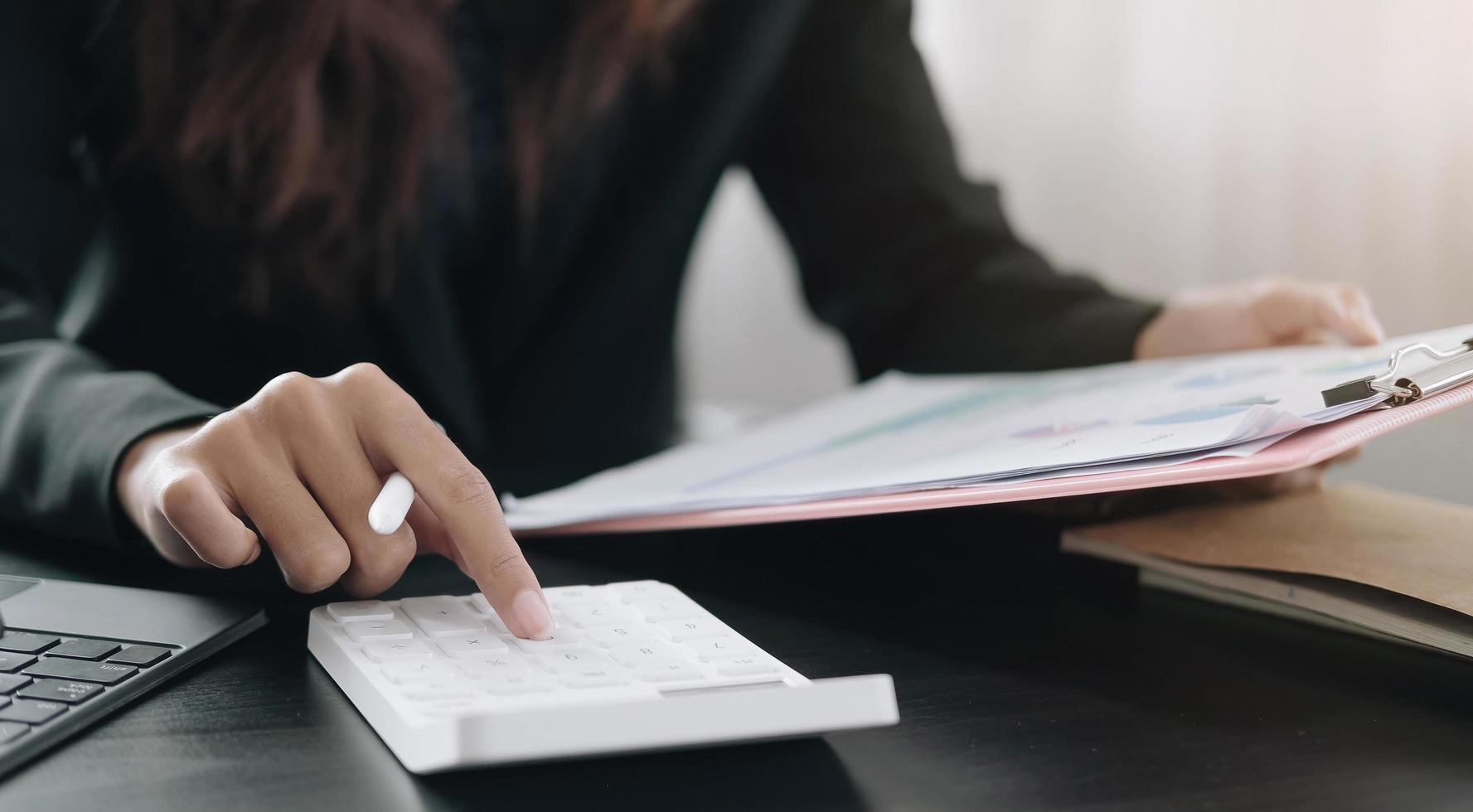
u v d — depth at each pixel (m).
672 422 1.12
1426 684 0.36
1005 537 0.56
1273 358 0.53
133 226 0.81
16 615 0.39
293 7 0.73
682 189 0.99
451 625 0.36
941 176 0.99
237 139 0.75
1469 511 0.46
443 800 0.27
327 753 0.29
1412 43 1.20
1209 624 0.43
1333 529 0.44
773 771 0.29
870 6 1.04
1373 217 1.23
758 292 1.71
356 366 0.43
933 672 0.37
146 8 0.74
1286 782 0.28
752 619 0.43
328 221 0.80
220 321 0.84
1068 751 0.30
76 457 0.47
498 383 1.00
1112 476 0.36
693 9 0.94
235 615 0.40
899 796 0.27
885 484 0.41
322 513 0.40
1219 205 1.33
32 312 0.62
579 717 0.26
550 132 0.88
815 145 1.05
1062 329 0.78
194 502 0.38
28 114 0.76
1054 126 1.44
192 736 0.30
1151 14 1.36
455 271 0.96
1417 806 0.27
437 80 0.80
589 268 1.00
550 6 0.86
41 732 0.29
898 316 0.95
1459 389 0.37
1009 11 1.45
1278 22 1.28
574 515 0.49
